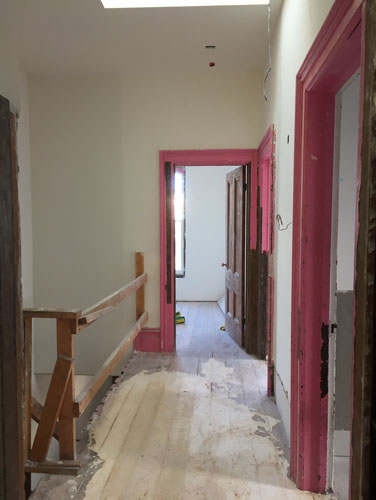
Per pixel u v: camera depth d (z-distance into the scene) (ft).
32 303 14.42
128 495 6.92
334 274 6.78
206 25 10.40
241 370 12.71
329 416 6.93
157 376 12.19
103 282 14.43
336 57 5.21
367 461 3.46
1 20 10.14
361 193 3.60
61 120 14.06
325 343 6.79
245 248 14.64
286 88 8.55
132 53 12.13
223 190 23.53
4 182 4.07
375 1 3.31
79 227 14.33
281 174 9.29
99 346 14.55
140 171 14.15
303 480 6.98
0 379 4.09
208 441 8.61
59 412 7.64
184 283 24.03
